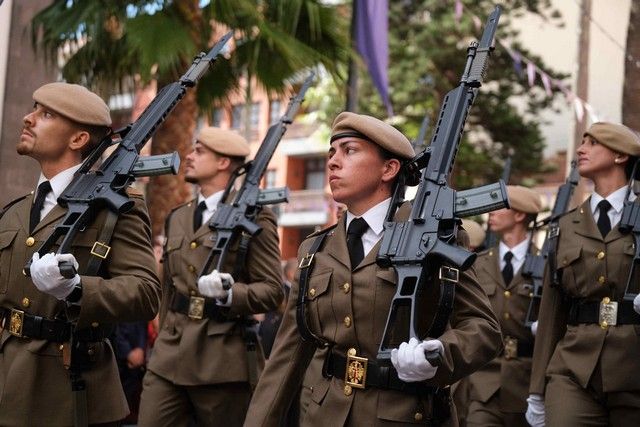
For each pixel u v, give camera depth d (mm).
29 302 5898
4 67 13852
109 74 14055
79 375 5859
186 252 8805
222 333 8492
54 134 6020
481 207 5023
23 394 5809
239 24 14156
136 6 13641
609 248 7355
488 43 5543
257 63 14406
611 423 7262
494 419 9750
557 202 9352
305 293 5547
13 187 13922
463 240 5234
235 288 8320
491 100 30672
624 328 7195
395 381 5211
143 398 8531
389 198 5562
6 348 5973
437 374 4922
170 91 6402
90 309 5617
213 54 6598
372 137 5445
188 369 8398
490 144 31953
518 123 30703
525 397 9734
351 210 5613
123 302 5750
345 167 5492
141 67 12992
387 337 4926
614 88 30656
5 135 13891
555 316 7664
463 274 5305
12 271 5949
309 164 49375
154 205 14219
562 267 7539
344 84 15039
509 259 10281
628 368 7113
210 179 9180
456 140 5344
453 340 5004
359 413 5258
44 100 6016
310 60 14125
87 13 13500
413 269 5020
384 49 14336
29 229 6000
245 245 8562
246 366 8523
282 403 5668
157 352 8609
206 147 9148
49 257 5332
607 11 30297
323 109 30438
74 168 6129
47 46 14180
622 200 7570
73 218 5809
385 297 5277
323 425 5359
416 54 29766
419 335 5164
